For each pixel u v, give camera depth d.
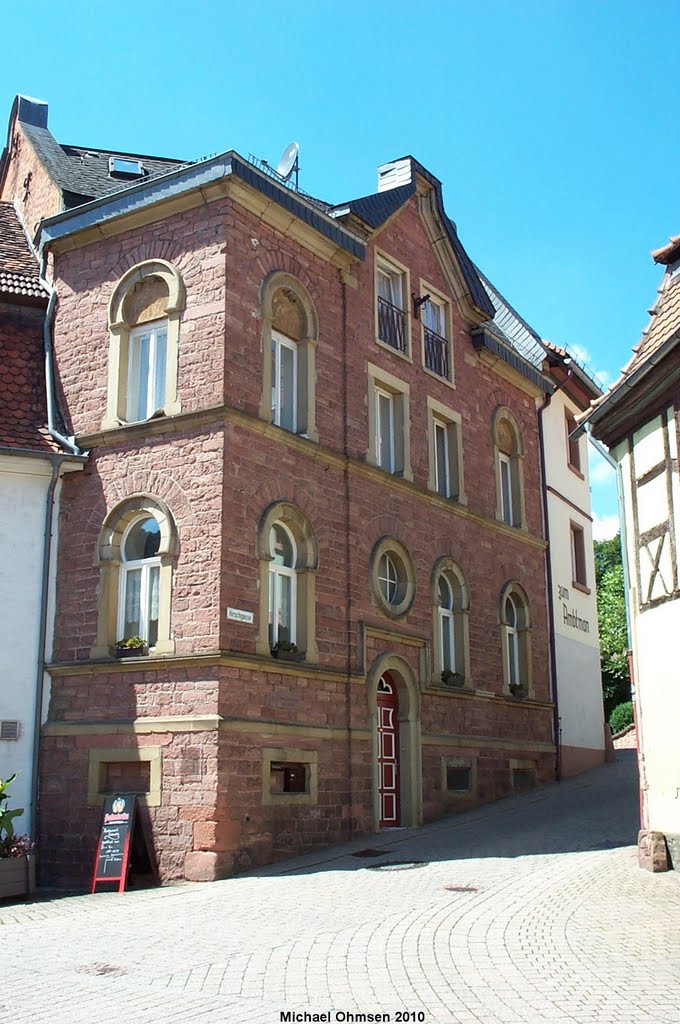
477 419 22.72
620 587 43.59
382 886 12.38
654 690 13.98
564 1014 7.13
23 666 15.84
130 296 16.92
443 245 22.27
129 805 14.32
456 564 20.86
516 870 13.17
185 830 14.13
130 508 15.89
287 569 16.48
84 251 17.52
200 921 10.70
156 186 16.67
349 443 18.03
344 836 16.25
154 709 14.84
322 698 16.34
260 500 15.75
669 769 13.39
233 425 15.44
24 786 15.50
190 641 14.77
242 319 16.02
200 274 16.09
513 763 21.70
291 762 15.43
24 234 20.38
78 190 19.25
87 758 15.20
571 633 25.89
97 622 15.68
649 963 8.61
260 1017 6.99
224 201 16.09
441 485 21.47
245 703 14.79
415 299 21.11
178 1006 7.31
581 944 9.30
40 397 17.16
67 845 15.07
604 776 23.91
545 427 26.05
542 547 24.66
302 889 12.45
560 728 24.08
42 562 16.23
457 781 19.88
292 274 17.30
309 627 16.33
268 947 9.22
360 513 18.02
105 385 16.67
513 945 9.23
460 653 20.72
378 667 17.69
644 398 14.25
